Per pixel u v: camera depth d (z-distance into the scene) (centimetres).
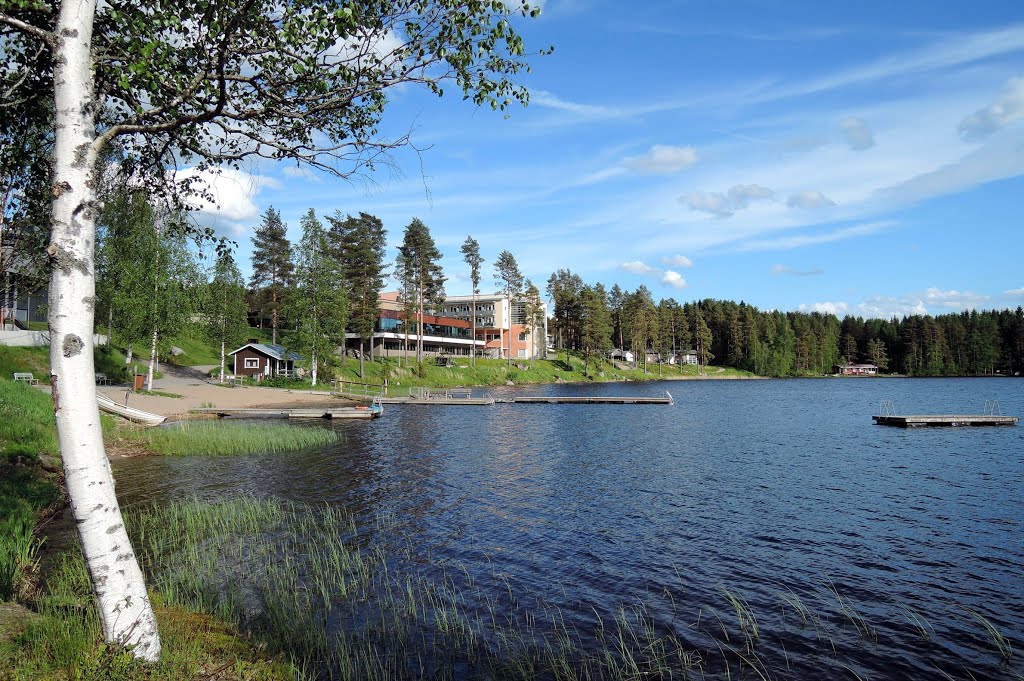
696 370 14012
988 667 870
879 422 4172
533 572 1224
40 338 4453
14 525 1220
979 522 1619
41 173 727
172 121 607
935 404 6159
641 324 12300
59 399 516
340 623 970
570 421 4272
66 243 512
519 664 849
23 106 655
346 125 686
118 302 4425
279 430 3145
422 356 9394
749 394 7925
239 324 7394
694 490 2006
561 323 11719
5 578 937
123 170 704
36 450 1839
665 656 890
